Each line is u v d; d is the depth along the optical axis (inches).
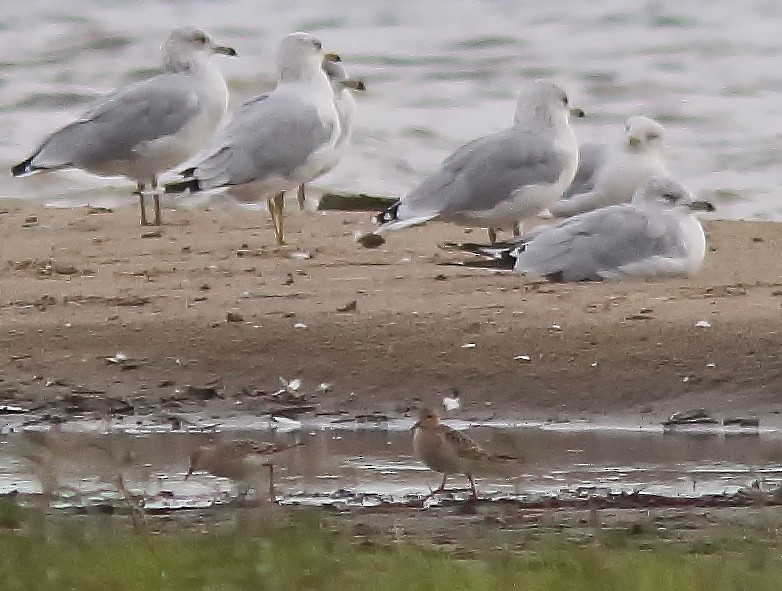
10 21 1517.0
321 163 802.2
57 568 394.9
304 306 668.1
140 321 657.6
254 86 1300.4
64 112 1229.1
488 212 753.0
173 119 838.5
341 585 380.2
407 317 653.3
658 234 708.0
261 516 458.6
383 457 555.5
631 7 1584.6
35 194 1000.2
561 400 610.9
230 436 584.7
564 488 513.7
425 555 414.0
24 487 514.0
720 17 1540.4
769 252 773.3
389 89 1285.7
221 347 639.8
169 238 805.9
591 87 1293.1
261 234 817.5
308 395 619.8
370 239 788.0
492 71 1348.4
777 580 383.2
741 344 626.5
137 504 479.2
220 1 1627.7
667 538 447.8
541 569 398.3
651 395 610.2
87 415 607.5
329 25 1542.8
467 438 499.2
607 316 650.2
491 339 636.7
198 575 386.3
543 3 1605.6
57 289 698.2
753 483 518.3
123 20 1531.7
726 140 1126.4
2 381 627.2
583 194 825.5
